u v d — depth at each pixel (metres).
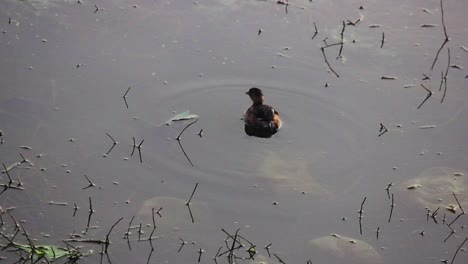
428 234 17.47
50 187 18.17
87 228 17.02
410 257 16.80
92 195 18.02
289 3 26.28
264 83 22.72
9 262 15.94
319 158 20.00
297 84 22.72
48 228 16.95
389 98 22.16
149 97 21.78
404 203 18.36
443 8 26.33
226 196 18.34
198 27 24.80
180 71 22.88
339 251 16.81
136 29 24.50
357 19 25.61
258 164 19.67
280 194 18.53
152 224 17.23
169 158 19.56
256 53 23.83
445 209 18.23
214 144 20.31
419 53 24.06
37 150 19.34
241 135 20.81
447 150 20.14
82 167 18.94
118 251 16.44
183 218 17.48
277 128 21.14
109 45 23.66
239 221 17.53
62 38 23.81
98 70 22.58
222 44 24.12
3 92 21.33
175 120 21.03
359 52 24.05
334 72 23.20
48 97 21.31
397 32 25.03
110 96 21.61
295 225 17.50
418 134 20.75
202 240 16.88
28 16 24.75
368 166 19.64
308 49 24.14
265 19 25.39
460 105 21.83
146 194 18.17
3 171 18.56
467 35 24.91
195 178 18.88
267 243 16.89
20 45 23.34
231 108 21.81
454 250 17.00
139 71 22.70
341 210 18.08
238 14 25.59
